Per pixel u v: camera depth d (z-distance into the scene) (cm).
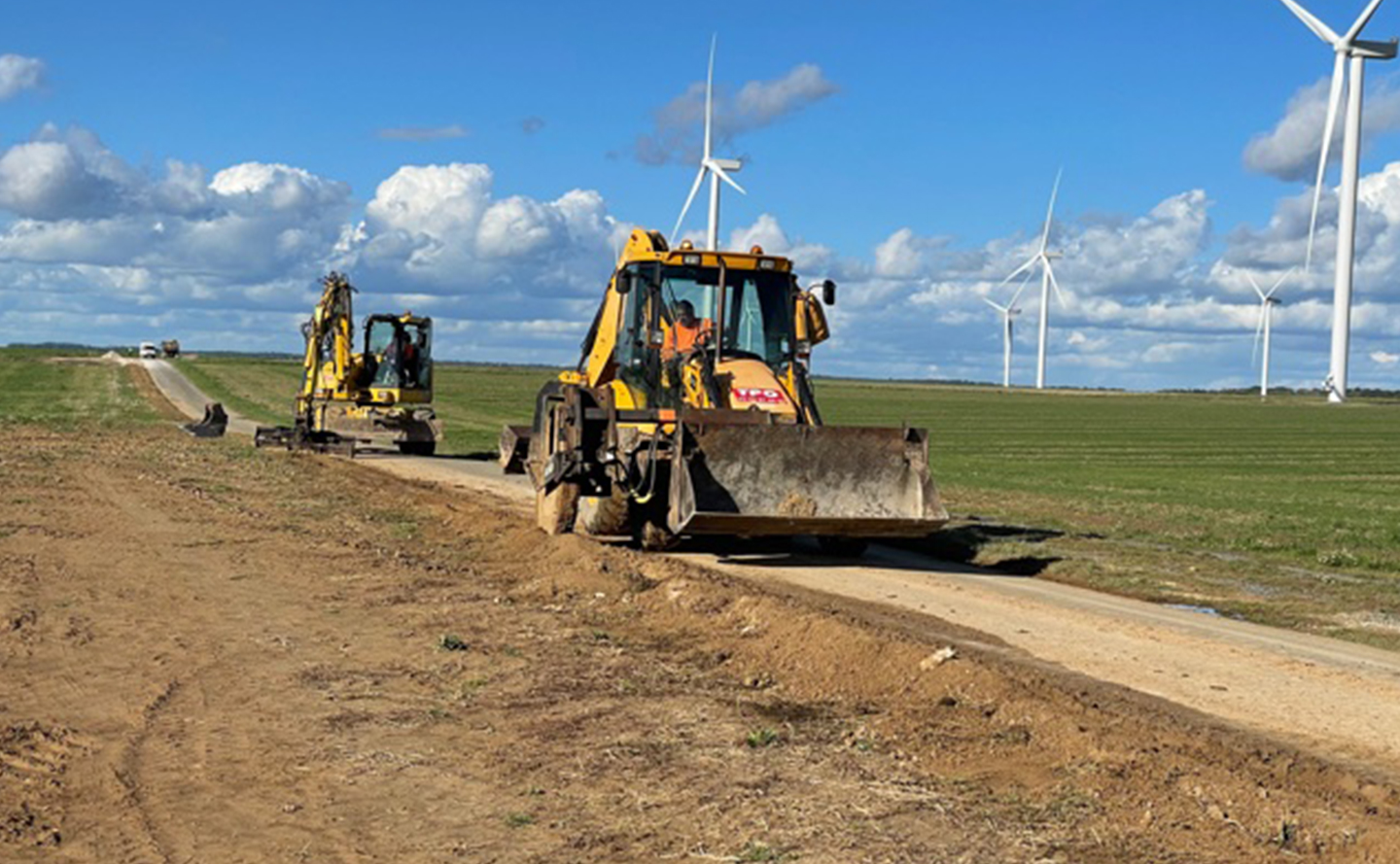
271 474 2608
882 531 1484
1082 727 807
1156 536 2111
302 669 992
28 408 5262
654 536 1666
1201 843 643
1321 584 1609
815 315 1672
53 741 808
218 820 679
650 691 943
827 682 976
